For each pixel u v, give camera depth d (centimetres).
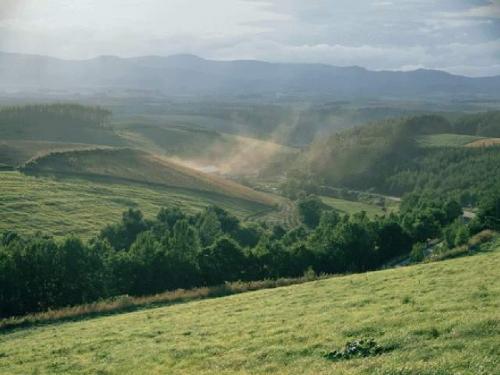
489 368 1591
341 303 3241
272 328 2798
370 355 2002
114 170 15662
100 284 5600
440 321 2292
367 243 7394
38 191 12438
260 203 16800
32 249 5325
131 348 2770
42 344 3184
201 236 9856
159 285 6019
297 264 6669
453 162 19575
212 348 2547
